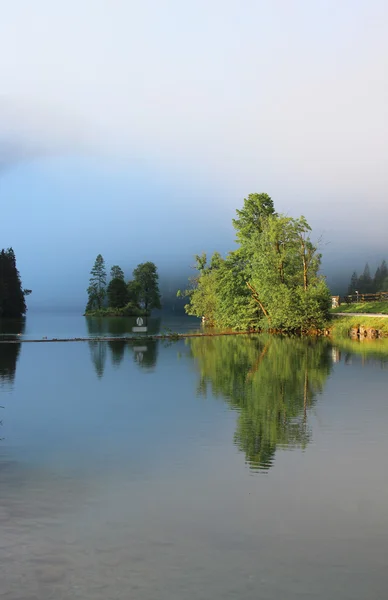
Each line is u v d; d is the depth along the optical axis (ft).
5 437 34.47
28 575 17.21
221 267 160.25
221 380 59.06
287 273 144.66
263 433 35.14
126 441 33.32
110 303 405.59
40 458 29.73
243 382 57.41
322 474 27.04
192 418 39.78
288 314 135.44
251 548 19.17
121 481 26.02
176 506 22.93
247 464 28.68
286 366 70.95
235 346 104.58
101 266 429.79
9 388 54.70
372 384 55.26
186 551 18.86
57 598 15.94
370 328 123.34
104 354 90.68
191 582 16.87
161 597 16.03
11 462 29.04
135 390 52.85
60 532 20.31
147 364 75.41
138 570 17.57
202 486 25.32
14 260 366.63
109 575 17.26
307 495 24.22
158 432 35.55
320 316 135.23
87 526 20.86
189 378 60.95
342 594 16.25
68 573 17.34
